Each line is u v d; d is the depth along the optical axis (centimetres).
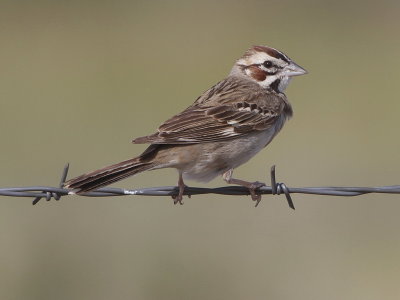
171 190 908
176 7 2917
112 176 868
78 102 2097
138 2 2961
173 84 2238
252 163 1722
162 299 1279
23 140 1845
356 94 2109
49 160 1736
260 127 973
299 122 1944
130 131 1891
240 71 1070
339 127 1914
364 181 1644
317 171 1686
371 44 2512
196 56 2459
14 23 2705
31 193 885
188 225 1439
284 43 2545
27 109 2048
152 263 1335
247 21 2759
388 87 2161
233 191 906
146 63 2403
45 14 2795
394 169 1697
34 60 2411
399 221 1469
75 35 2623
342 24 2706
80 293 1270
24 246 1366
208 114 948
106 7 2895
